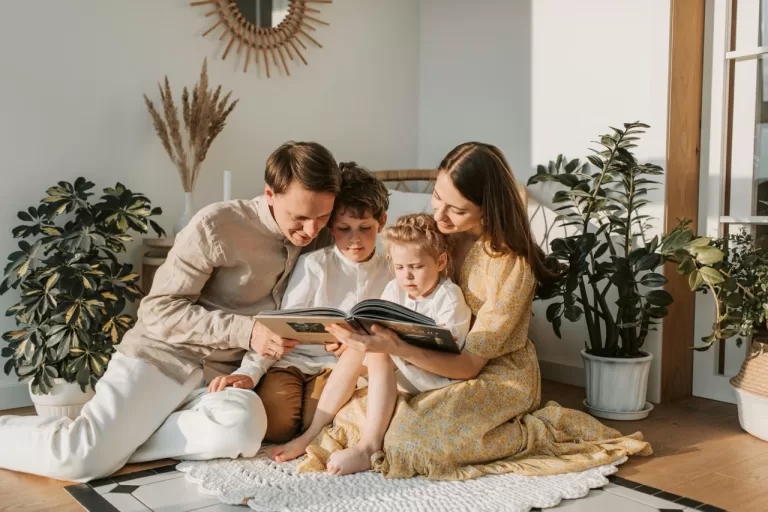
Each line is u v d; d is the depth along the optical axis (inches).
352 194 71.2
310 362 77.9
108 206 91.2
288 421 72.2
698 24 96.7
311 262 73.7
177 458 70.7
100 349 84.2
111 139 99.4
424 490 61.6
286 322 62.9
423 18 132.9
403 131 133.0
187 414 68.1
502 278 70.4
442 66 129.4
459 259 75.5
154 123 100.6
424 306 70.0
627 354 89.7
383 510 57.4
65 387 83.5
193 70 106.7
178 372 70.4
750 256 83.4
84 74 96.6
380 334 63.0
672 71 94.0
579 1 105.6
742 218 94.4
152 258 97.7
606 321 90.4
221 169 110.3
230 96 110.7
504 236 70.6
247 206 72.5
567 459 68.6
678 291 96.8
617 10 100.4
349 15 123.6
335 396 71.4
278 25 115.2
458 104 126.4
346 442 69.5
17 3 90.9
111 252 92.5
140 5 101.0
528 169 114.6
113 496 61.2
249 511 58.0
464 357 67.9
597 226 103.0
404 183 128.6
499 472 66.0
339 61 123.0
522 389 71.2
